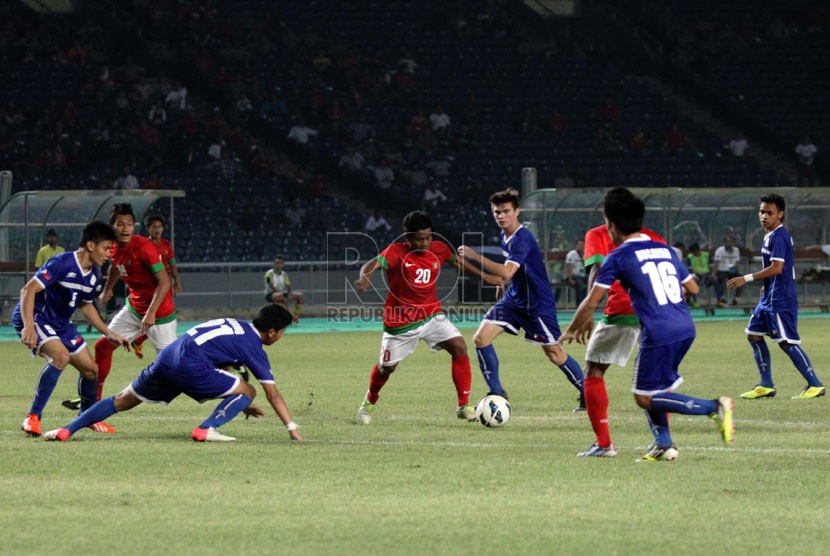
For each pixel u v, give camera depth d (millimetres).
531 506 21250
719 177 125438
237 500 21844
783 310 40062
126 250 37125
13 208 80062
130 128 115125
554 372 49906
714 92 136125
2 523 19891
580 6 143125
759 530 19281
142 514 20578
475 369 51562
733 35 141500
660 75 139875
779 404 38375
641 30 142000
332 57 130375
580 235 90125
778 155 130000
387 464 25938
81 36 125312
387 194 117750
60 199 79812
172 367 29344
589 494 22406
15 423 33750
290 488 23062
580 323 25781
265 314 29891
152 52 126750
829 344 63375
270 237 106812
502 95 131250
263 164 115438
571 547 18109
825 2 144125
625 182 123500
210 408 37531
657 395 25844
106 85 120000
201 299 90812
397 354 33438
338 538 18703
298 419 34656
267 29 132125
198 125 119000
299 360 56562
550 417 35000
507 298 35375
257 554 17703
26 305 30219
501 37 137375
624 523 19797
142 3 129250
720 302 90562
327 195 114562
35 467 25547
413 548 18047
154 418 34844
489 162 122938
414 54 133875
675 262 26172
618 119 129750
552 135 127062
